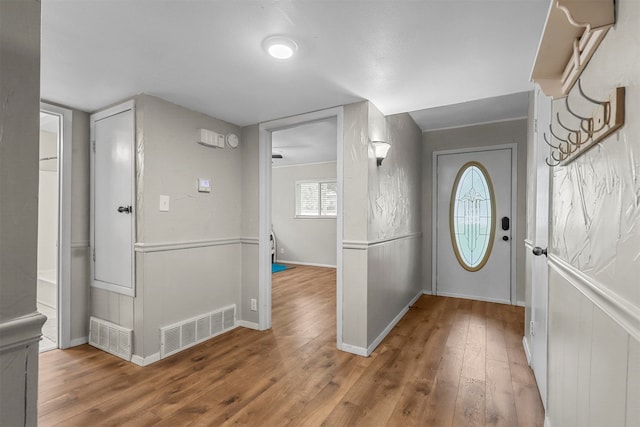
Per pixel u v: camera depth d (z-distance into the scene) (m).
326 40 1.68
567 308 1.28
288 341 2.86
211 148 2.97
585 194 1.06
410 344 2.77
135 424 1.70
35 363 0.68
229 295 3.17
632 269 0.72
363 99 2.55
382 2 1.37
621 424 0.77
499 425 1.70
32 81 0.68
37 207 0.69
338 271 2.70
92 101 2.58
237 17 1.48
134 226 2.44
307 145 5.19
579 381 1.11
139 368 2.33
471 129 4.25
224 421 1.73
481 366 2.35
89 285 2.82
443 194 4.44
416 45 1.72
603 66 0.88
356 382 2.13
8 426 0.64
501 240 4.07
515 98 3.30
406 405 1.87
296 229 7.27
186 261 2.72
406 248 3.75
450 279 4.41
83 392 2.01
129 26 1.56
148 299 2.42
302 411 1.82
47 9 1.42
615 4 0.79
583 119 0.94
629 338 0.74
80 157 2.78
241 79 2.16
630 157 0.73
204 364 2.40
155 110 2.48
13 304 0.65
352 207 2.64
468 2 1.37
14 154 0.65
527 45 1.71
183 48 1.76
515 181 3.99
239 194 3.30
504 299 4.05
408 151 3.85
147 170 2.42
